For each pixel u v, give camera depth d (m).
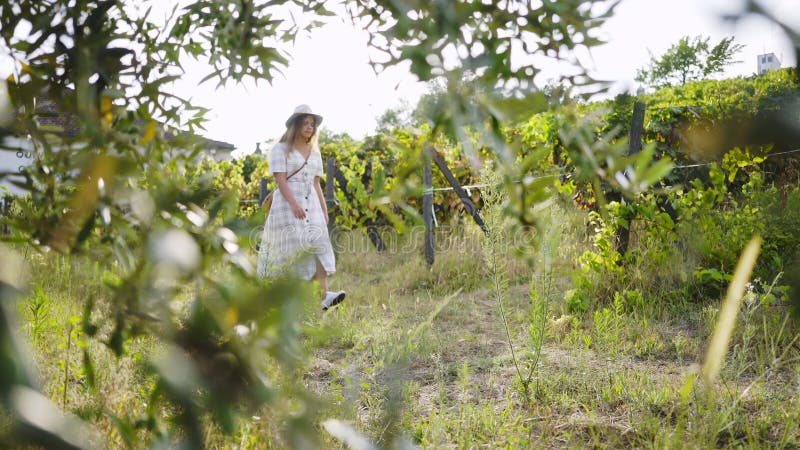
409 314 4.83
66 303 2.51
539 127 4.86
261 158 14.23
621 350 3.56
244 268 0.44
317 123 4.85
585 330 4.02
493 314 4.72
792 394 2.61
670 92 5.94
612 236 5.01
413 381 3.16
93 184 0.43
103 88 0.57
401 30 0.48
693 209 4.80
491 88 0.47
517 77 0.50
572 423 2.55
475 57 0.48
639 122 4.80
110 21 0.71
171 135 0.73
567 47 0.52
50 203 0.51
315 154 4.89
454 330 4.32
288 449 0.38
